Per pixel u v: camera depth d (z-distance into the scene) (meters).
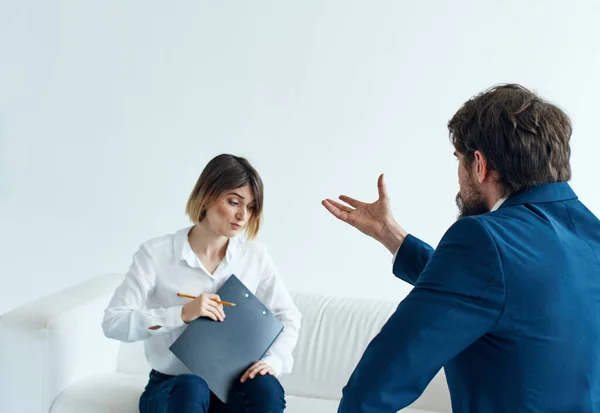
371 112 3.21
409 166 3.22
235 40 3.26
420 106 3.18
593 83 3.08
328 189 3.29
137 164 3.40
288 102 3.26
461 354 1.09
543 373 1.01
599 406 1.05
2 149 3.50
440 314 1.01
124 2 3.32
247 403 1.87
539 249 1.04
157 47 3.32
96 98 3.40
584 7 3.05
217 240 2.09
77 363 2.23
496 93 1.15
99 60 3.37
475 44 3.13
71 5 3.37
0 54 3.45
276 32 3.23
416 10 3.14
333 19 3.19
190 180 3.37
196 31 3.29
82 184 3.46
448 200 3.21
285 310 2.16
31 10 3.40
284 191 3.32
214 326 1.96
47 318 2.12
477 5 3.11
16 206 3.52
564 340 1.02
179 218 3.40
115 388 2.17
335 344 2.42
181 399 1.80
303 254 3.34
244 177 1.99
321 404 2.20
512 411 1.02
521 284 1.01
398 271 1.43
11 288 3.57
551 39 3.08
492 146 1.11
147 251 2.07
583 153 3.12
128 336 1.94
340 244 3.31
